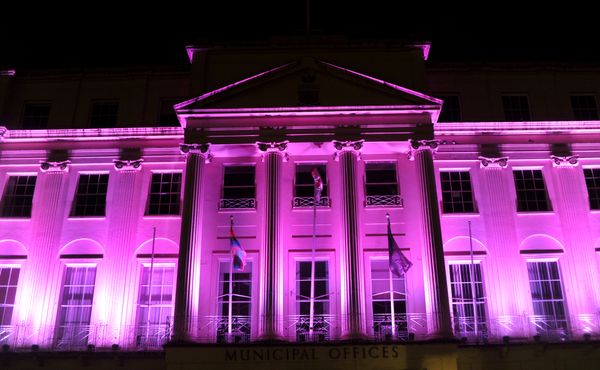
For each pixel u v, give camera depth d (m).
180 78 29.31
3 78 29.41
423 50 27.73
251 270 25.72
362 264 24.27
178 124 28.69
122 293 25.69
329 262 25.59
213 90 26.47
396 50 27.66
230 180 27.09
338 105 26.08
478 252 26.16
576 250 26.17
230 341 23.97
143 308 25.73
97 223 26.97
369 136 25.75
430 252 24.06
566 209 26.77
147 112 28.81
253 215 26.38
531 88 28.95
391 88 26.20
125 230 26.66
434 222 24.47
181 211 27.03
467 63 29.08
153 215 26.92
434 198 24.88
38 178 27.84
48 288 25.92
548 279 26.09
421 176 25.28
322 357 22.39
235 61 27.70
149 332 25.34
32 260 26.28
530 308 25.42
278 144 25.66
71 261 26.45
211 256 25.83
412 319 24.45
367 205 26.39
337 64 27.42
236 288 25.55
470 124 27.56
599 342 23.92
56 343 25.25
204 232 26.16
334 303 24.94
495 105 28.61
